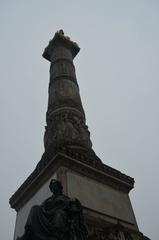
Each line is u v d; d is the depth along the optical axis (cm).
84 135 1875
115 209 1510
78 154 1587
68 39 3033
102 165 1664
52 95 2264
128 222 1508
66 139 1739
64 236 837
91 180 1541
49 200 990
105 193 1549
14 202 1694
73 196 1354
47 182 1493
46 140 1891
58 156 1496
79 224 908
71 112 2028
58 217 875
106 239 1309
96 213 1384
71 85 2356
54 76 2477
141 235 1514
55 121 1970
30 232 805
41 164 1592
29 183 1619
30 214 855
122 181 1703
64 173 1440
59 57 2738
